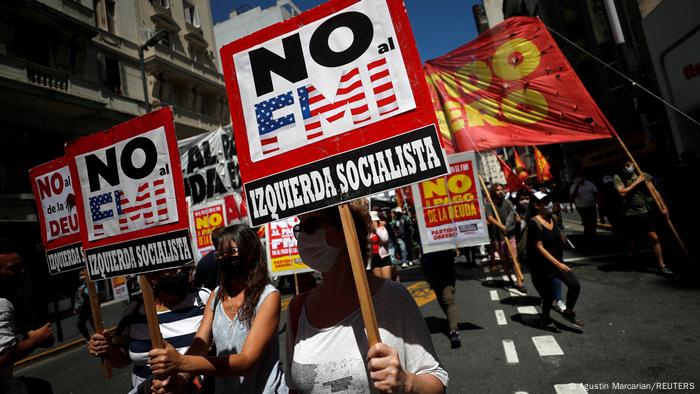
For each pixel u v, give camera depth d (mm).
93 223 2139
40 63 13977
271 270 5617
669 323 4035
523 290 6465
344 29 1598
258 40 1737
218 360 1641
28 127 13703
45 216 2947
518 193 8602
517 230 7227
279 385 2008
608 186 8172
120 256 2037
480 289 7105
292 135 1644
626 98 17000
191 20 23453
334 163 1565
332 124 1586
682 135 9445
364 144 1530
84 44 15766
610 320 4410
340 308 1364
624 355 3525
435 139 1433
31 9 13281
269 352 2059
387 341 1239
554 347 3963
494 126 6871
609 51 17688
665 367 3191
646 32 10023
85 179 2176
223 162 7020
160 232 1928
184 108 20578
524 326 4734
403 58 1504
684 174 8086
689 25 8422
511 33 6754
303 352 1349
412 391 1117
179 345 2344
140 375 2338
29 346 2438
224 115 24250
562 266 4309
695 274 5398
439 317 5781
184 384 1656
